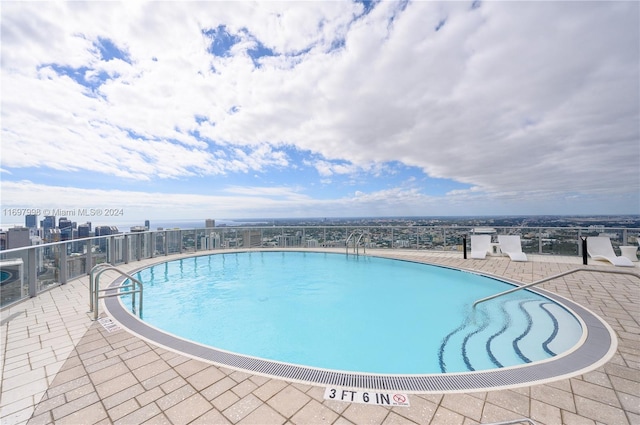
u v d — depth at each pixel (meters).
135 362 2.38
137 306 4.96
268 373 2.19
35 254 4.60
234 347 3.50
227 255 10.19
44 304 4.13
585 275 5.85
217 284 6.64
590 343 2.71
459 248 9.59
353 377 2.12
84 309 3.89
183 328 4.08
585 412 1.70
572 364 2.30
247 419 1.65
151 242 8.91
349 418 1.65
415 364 3.04
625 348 2.59
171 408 1.76
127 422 1.63
